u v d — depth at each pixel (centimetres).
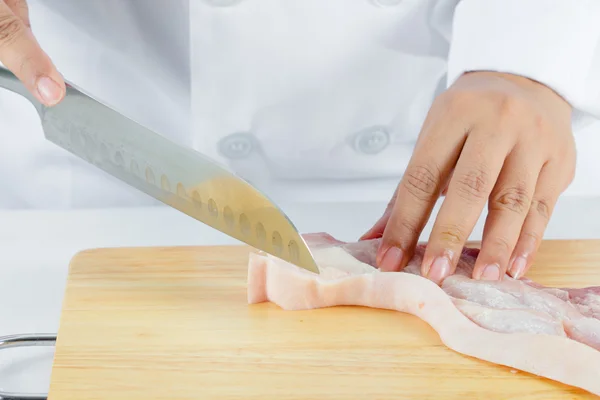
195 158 158
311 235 185
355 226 222
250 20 227
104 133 160
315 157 255
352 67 239
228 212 158
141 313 157
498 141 165
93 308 158
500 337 141
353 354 144
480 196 161
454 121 170
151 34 236
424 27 233
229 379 136
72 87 159
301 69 237
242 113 243
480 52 201
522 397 133
